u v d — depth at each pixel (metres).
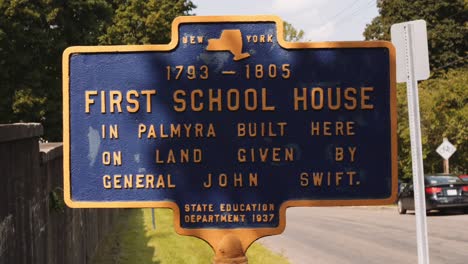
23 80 28.09
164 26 36.31
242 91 4.33
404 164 26.12
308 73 4.33
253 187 4.27
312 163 4.27
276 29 4.35
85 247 8.74
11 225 4.33
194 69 4.34
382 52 4.33
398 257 10.30
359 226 15.82
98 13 30.33
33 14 27.33
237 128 4.30
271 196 4.26
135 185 4.27
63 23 28.80
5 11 26.81
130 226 15.26
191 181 4.27
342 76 4.32
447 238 12.00
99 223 11.27
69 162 4.27
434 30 38.00
